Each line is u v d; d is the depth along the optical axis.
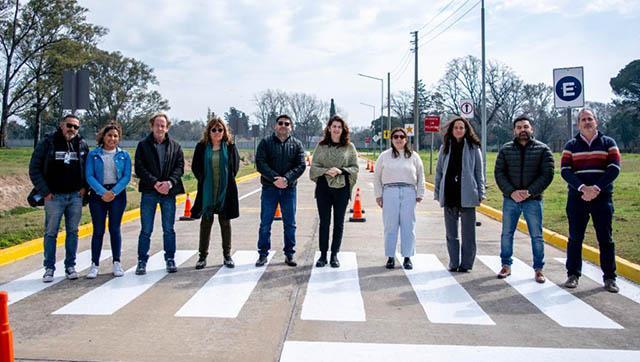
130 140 82.25
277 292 6.22
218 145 7.40
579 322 5.26
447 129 7.44
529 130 6.89
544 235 10.19
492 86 85.00
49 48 45.16
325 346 4.52
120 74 69.62
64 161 6.71
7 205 15.45
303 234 10.55
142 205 7.18
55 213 6.74
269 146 7.49
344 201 7.50
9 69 45.81
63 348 4.46
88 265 7.81
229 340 4.66
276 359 4.23
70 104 11.16
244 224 11.98
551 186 20.45
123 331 4.89
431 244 9.60
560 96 9.53
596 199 6.48
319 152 7.48
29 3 44.69
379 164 7.70
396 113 104.12
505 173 7.02
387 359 4.25
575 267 6.62
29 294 6.18
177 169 7.25
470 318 5.34
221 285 6.54
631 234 9.33
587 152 6.45
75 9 46.12
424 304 5.79
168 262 7.28
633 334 4.93
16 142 80.88
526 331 4.97
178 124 110.88
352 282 6.72
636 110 79.75
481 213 14.47
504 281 6.90
